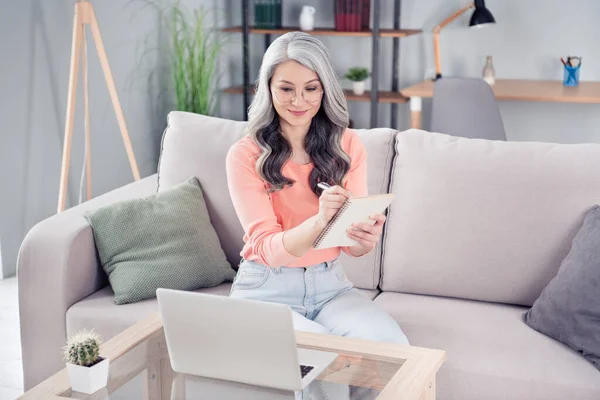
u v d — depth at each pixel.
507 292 2.27
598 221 2.10
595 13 5.05
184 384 1.63
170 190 2.50
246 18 5.32
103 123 4.30
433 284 2.33
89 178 3.82
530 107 5.32
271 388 1.59
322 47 1.98
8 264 3.71
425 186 2.34
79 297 2.35
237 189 2.04
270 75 1.99
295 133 2.06
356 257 2.30
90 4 3.56
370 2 5.31
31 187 3.81
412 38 5.46
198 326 1.60
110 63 4.34
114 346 1.79
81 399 1.57
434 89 4.16
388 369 1.65
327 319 2.00
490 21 4.90
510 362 1.96
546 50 5.20
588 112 5.22
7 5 3.58
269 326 1.53
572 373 1.90
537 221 2.24
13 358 2.85
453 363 1.98
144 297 2.32
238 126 2.59
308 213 2.05
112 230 2.38
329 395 1.55
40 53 3.79
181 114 2.66
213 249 2.45
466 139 2.41
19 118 3.71
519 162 2.30
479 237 2.28
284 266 2.03
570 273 2.05
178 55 4.62
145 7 4.61
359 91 5.35
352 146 2.14
